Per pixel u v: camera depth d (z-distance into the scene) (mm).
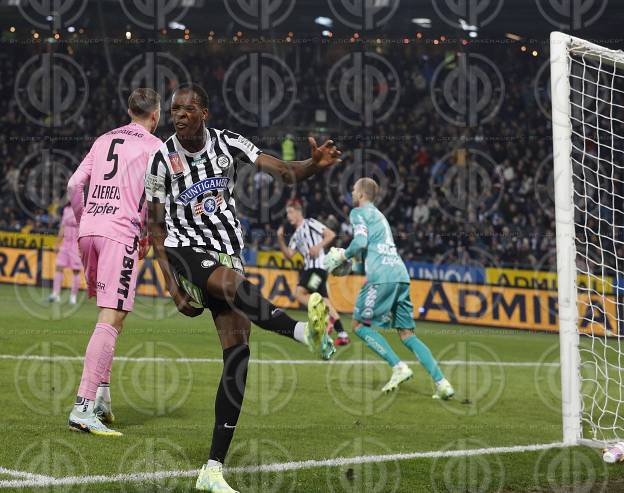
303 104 33562
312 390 9977
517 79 31875
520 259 24469
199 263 5676
